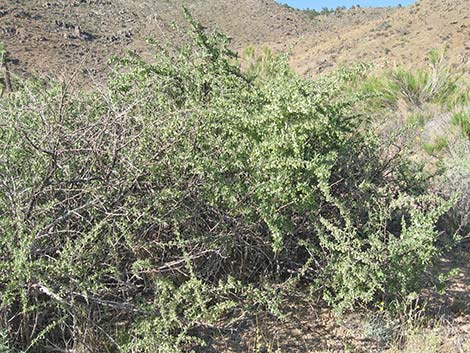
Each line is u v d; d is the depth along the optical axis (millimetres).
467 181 5395
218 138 3680
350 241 3814
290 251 4059
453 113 8820
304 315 3793
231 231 3682
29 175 3303
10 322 3207
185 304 3506
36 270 3006
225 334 3549
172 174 3549
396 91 10570
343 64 4562
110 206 3383
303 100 3609
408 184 4883
